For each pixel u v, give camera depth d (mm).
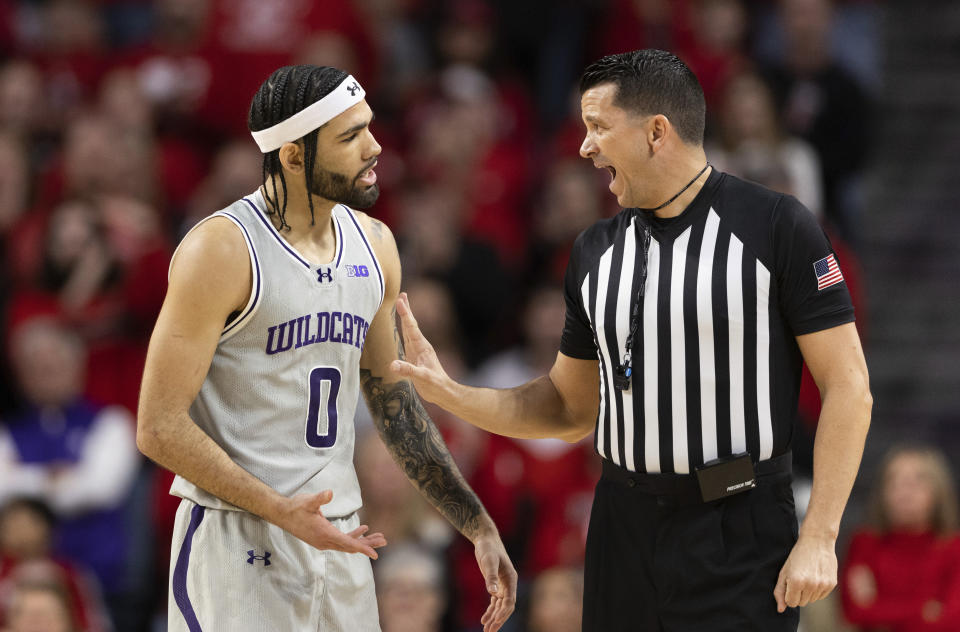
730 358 11180
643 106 11258
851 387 10969
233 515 11500
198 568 11562
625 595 11742
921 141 32500
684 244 11398
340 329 11641
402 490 20766
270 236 11359
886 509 21156
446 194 28281
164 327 11023
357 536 10898
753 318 11156
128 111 29344
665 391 11328
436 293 24297
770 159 25922
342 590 11922
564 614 19109
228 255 11102
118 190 26562
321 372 11602
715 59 30984
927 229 30531
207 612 11484
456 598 20469
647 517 11531
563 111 33000
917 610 20562
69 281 24562
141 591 22391
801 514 21031
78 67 32094
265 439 11469
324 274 11539
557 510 22266
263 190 11578
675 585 11352
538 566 21906
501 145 30562
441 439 12992
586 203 27812
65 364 22891
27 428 22734
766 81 29734
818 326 11062
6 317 24734
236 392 11414
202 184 29906
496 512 22141
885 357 28656
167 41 31609
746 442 11219
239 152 26953
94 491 22406
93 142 26344
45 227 25484
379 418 12836
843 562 22906
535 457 22625
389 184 29578
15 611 18672
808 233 11102
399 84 32094
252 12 30891
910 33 34188
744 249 11188
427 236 26875
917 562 20828
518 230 29766
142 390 11070
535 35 33969
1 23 32656
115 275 24688
